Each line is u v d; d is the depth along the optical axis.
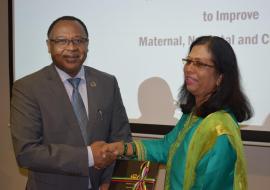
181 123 1.66
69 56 1.68
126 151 1.73
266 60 2.25
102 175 1.80
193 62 1.38
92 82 1.80
